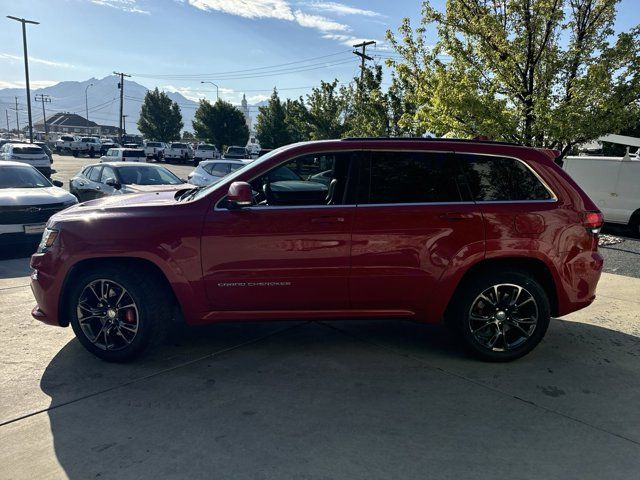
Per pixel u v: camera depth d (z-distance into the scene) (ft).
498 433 9.61
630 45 28.27
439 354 13.47
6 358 12.96
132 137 250.37
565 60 29.63
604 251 30.09
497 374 12.25
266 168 12.58
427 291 12.45
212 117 165.89
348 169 12.48
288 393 11.16
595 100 29.40
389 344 14.15
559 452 9.02
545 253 12.48
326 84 93.09
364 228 12.09
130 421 9.95
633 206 35.78
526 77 31.30
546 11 28.76
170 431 9.59
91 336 12.70
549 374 12.27
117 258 12.47
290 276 12.17
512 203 12.51
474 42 31.71
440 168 12.60
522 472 8.43
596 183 37.45
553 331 15.35
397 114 63.93
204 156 140.67
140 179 33.83
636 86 28.55
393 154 12.61
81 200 36.42
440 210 12.23
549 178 12.73
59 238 12.43
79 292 12.48
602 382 11.87
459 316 12.73
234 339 14.42
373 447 9.10
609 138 45.16
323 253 12.12
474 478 8.25
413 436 9.47
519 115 31.40
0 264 23.67
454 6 31.17
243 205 12.00
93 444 9.16
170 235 11.98
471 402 10.82
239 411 10.36
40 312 13.05
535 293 12.57
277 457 8.78
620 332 15.30
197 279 12.14
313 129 96.27
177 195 14.60
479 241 12.27
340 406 10.61
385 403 10.75
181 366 12.57
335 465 8.57
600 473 8.43
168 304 12.65
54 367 12.44
